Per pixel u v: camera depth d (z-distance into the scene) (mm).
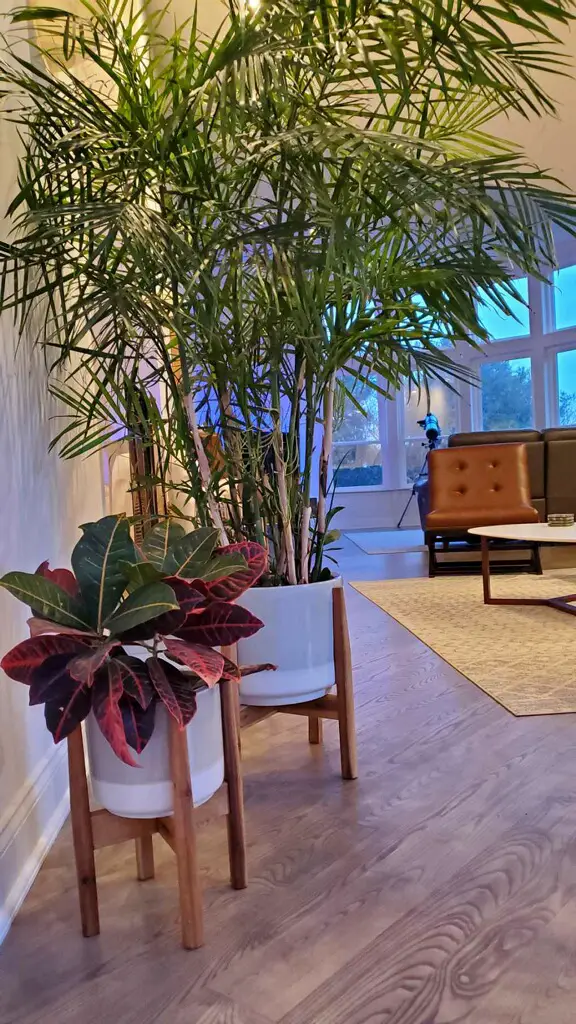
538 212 1409
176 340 1677
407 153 1326
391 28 1310
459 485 5184
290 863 1323
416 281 1562
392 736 1942
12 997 1006
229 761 1240
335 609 1698
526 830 1395
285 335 1590
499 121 5082
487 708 2117
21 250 1338
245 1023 928
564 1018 910
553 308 8273
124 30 1434
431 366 1862
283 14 1302
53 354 1794
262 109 1322
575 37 4008
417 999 956
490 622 3275
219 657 1061
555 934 1075
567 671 2441
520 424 8625
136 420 1781
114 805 1128
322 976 1011
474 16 3742
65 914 1220
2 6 1450
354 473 9414
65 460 1841
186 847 1085
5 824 1248
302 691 1666
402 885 1229
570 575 4562
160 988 1006
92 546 1116
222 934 1121
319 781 1690
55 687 1021
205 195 1444
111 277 1424
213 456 1790
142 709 1017
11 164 1511
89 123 1367
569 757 1732
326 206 1253
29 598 1033
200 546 1168
